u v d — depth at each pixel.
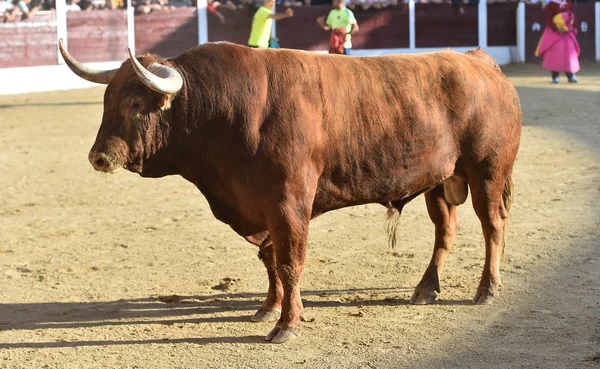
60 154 14.12
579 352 5.45
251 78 5.79
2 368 5.47
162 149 5.84
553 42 22.55
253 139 5.73
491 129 6.52
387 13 27.62
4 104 20.75
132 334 6.11
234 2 26.31
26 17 23.25
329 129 5.93
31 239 9.07
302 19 26.59
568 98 19.31
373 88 6.12
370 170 6.10
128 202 10.83
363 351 5.59
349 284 7.24
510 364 5.28
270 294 6.42
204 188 6.05
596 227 8.81
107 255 8.41
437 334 5.91
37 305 6.86
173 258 8.26
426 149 6.25
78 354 5.71
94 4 24.34
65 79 24.09
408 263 7.84
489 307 6.50
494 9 28.84
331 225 9.45
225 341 5.91
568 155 12.93
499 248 6.71
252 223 6.00
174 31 25.48
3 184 11.94
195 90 5.79
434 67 6.41
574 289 6.84
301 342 5.82
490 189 6.60
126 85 5.71
